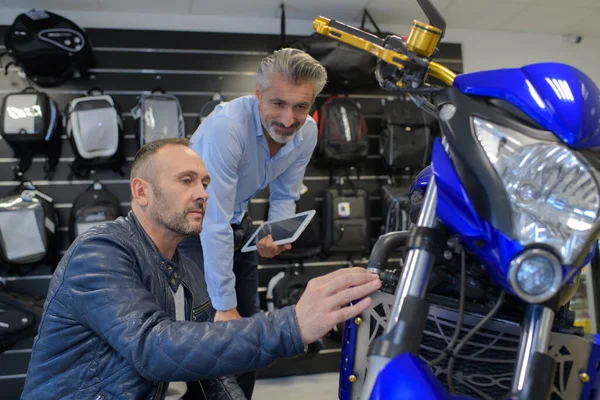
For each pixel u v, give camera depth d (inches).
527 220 28.0
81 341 49.6
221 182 77.3
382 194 177.3
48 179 164.4
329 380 166.2
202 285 65.3
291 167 94.5
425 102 35.5
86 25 169.8
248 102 82.2
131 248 52.4
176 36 174.2
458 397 26.2
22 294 160.1
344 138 167.6
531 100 29.7
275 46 178.4
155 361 43.0
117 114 160.7
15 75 165.5
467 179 30.3
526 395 27.1
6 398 158.9
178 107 164.6
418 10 173.3
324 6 169.8
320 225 176.4
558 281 27.3
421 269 30.9
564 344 34.0
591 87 30.4
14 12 165.8
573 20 185.9
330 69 165.6
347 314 36.1
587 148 28.9
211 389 60.7
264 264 174.7
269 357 40.5
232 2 165.8
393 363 26.7
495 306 31.7
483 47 195.0
